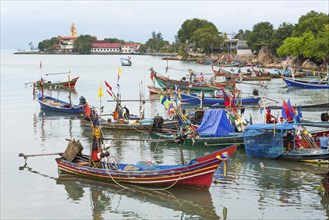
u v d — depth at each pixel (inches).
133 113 2361.0
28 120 2174.0
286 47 5541.3
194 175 1095.6
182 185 1122.7
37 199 1098.7
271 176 1230.9
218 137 1531.7
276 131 1369.3
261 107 2068.2
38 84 3545.8
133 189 1157.1
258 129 1382.9
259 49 7249.0
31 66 6929.1
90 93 3324.3
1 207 1047.0
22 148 1600.6
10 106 2628.0
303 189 1128.2
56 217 993.5
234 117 1692.9
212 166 1075.3
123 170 1193.4
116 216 999.0
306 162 1344.7
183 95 2679.6
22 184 1203.9
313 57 5280.5
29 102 2800.2
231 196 1090.1
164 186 1138.0
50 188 1173.1
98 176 1210.0
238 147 1536.7
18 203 1072.2
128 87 3745.1
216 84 3250.5
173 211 1018.1
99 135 1256.8
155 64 7500.0
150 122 1828.2
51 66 6909.5
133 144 1636.3
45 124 2073.1
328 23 5467.5
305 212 989.2
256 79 4158.5
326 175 1083.9
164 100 1893.5
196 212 1009.5
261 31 7239.2
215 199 1073.5
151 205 1055.0
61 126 2023.9
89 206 1056.8
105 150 1275.8
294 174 1242.6
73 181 1226.6
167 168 1180.5
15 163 1400.1
